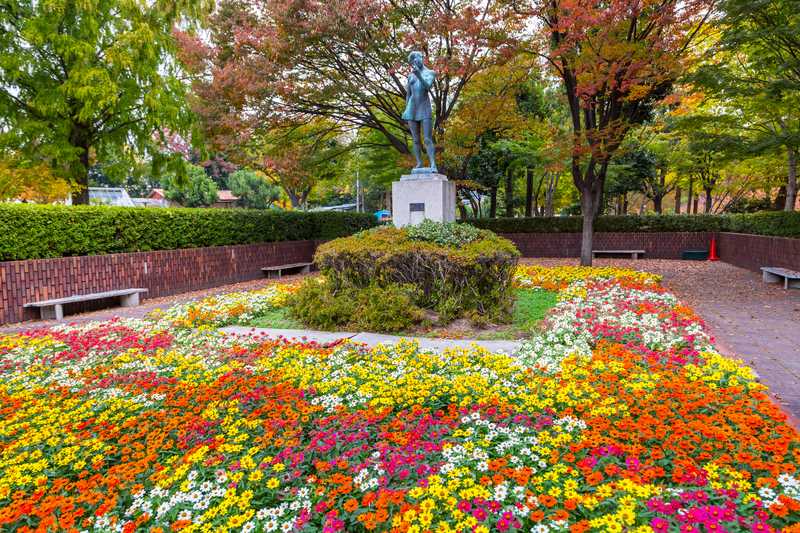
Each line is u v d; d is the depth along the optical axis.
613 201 30.34
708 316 7.08
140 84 14.06
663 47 9.87
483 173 19.86
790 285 9.96
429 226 7.45
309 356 4.89
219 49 11.99
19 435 3.41
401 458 2.67
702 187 22.48
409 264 6.92
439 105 13.33
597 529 2.09
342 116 13.45
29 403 3.98
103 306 9.27
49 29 12.20
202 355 5.24
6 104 13.19
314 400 3.68
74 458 2.99
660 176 22.89
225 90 11.36
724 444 2.71
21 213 8.09
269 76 11.00
